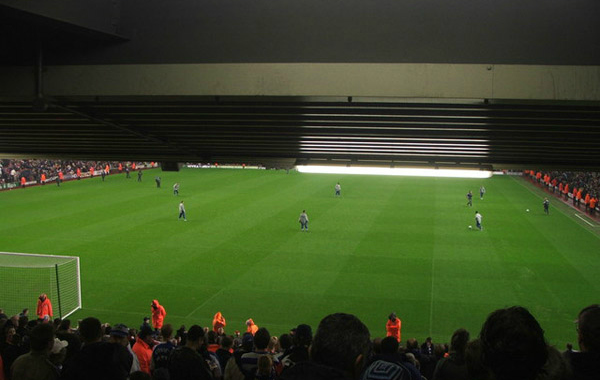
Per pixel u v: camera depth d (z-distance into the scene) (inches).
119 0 351.6
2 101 381.1
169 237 1223.5
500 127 385.7
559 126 375.6
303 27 339.0
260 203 1670.8
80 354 193.9
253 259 1051.3
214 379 288.0
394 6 327.9
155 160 594.2
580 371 113.0
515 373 81.5
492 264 1022.4
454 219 1438.2
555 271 978.7
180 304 823.1
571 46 314.3
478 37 322.3
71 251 1111.0
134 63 358.3
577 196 1711.4
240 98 356.8
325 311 793.6
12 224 1366.9
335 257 1065.5
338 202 1691.7
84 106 393.4
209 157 568.1
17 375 213.6
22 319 492.4
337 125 406.3
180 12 351.3
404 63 329.4
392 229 1307.8
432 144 447.8
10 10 290.2
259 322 757.3
